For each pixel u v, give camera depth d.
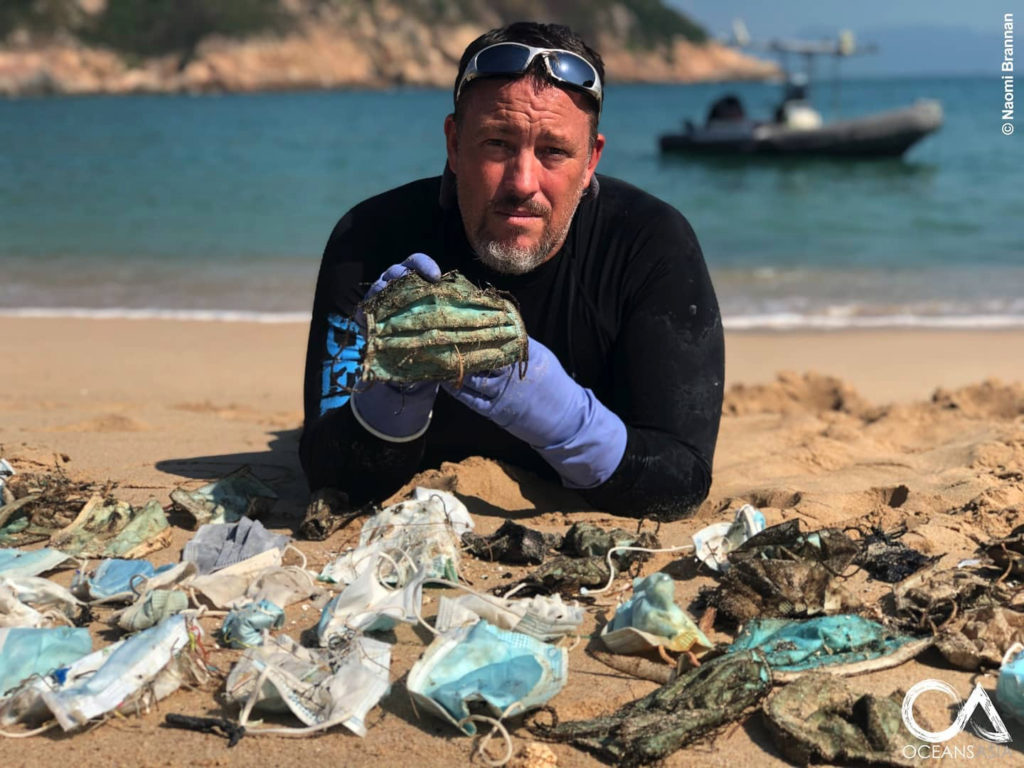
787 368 2.51
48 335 2.73
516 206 0.94
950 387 2.32
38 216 5.54
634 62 62.53
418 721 0.74
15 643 0.77
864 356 2.63
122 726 0.72
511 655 0.76
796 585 0.87
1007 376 2.42
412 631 0.85
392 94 39.56
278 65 45.19
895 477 1.31
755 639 0.82
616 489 1.02
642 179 8.08
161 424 1.67
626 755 0.69
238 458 1.39
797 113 9.33
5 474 1.13
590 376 1.09
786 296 3.51
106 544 1.00
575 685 0.78
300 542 1.03
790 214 6.03
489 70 0.92
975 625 0.84
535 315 1.07
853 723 0.73
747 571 0.88
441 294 0.84
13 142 11.77
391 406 0.94
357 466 1.00
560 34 0.96
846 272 4.00
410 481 1.10
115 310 3.15
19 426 1.61
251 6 46.31
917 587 0.91
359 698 0.73
